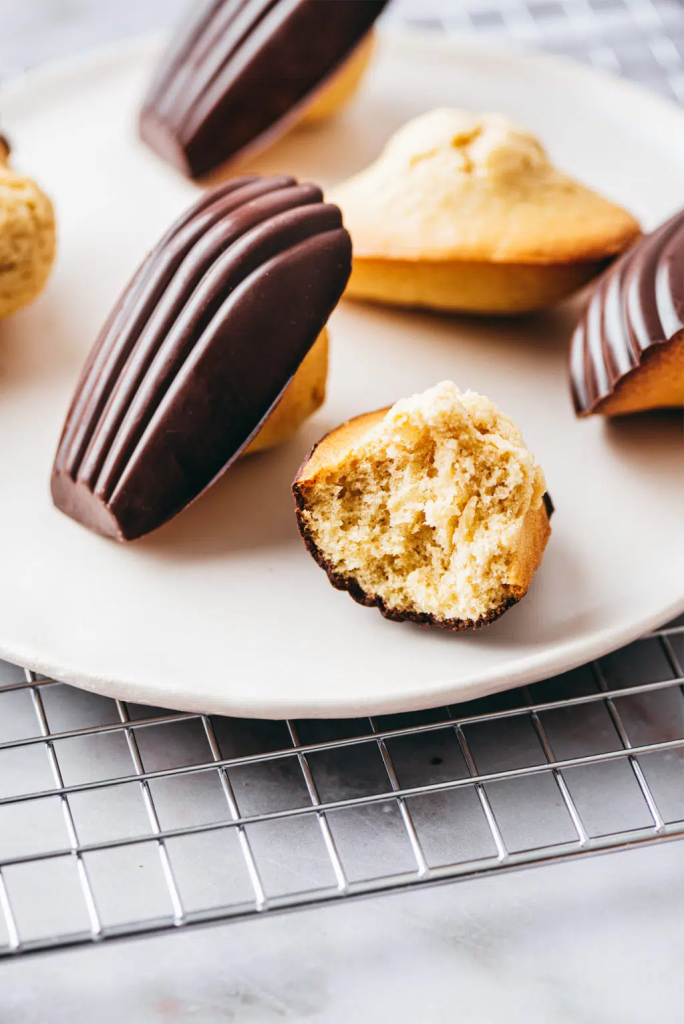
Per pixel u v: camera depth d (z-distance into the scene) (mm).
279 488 413
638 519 407
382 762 386
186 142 473
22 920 366
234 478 414
